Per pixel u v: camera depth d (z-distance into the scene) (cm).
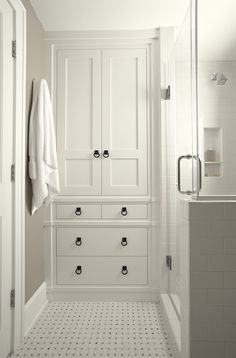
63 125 260
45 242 257
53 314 229
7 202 172
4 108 168
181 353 158
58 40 260
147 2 219
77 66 260
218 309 142
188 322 143
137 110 259
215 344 141
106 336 195
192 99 160
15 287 180
